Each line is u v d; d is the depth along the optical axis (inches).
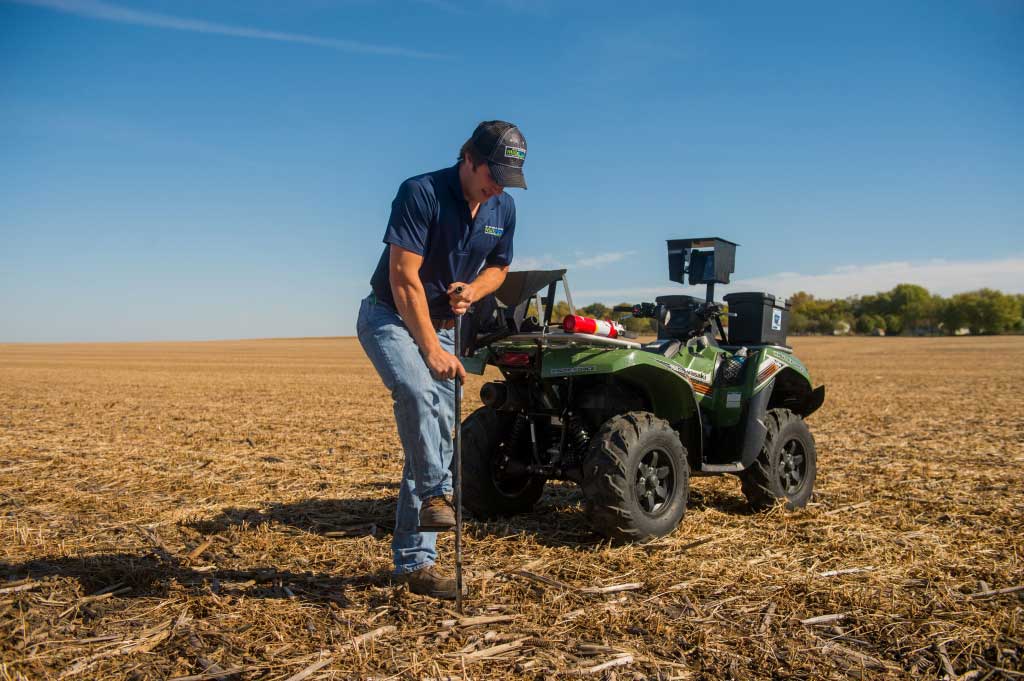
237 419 494.3
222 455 329.7
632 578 151.3
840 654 115.7
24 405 605.9
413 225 129.1
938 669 111.3
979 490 244.7
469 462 198.5
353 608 132.6
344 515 211.8
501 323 174.9
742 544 178.2
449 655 113.0
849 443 362.6
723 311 211.3
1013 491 242.5
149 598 138.6
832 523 199.5
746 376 209.6
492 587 144.0
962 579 152.0
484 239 139.8
